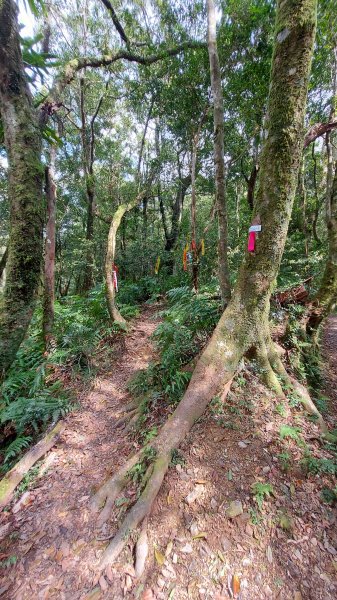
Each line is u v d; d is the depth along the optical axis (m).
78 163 11.38
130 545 2.01
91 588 1.82
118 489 2.42
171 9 6.14
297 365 4.02
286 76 2.77
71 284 17.52
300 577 1.83
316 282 6.39
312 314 4.78
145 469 2.51
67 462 2.84
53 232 4.20
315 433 2.89
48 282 4.35
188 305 4.68
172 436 2.71
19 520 2.29
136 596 1.76
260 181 3.12
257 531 2.06
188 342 3.99
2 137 2.33
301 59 2.71
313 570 1.87
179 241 10.15
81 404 3.71
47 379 4.20
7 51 1.81
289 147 2.89
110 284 6.04
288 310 4.75
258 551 1.96
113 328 5.62
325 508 2.20
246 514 2.14
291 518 2.12
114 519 2.22
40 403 3.42
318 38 4.98
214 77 4.04
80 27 7.84
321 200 11.20
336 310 8.02
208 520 2.13
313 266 8.11
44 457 2.89
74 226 13.02
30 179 1.96
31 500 2.45
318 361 4.62
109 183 11.55
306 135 4.08
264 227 3.12
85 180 9.60
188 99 7.04
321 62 5.76
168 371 3.69
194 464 2.52
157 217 12.78
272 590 1.78
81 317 5.96
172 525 2.12
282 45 2.75
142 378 3.85
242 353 3.34
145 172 10.98
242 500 2.24
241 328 3.33
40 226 2.05
